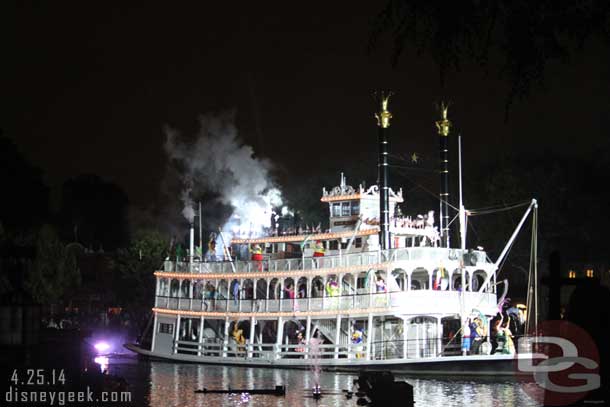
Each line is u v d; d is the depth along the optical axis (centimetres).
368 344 4688
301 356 5172
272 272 5156
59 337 2548
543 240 6662
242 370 5003
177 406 3481
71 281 8169
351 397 3719
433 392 3847
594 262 6644
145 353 5709
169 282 5806
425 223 5897
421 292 4538
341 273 4856
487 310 4731
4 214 9112
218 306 5403
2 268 2212
